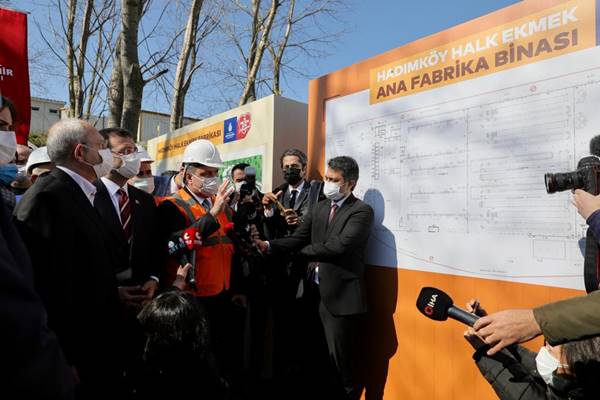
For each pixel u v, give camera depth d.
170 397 1.64
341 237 2.88
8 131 1.93
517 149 2.30
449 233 2.60
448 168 2.62
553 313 1.28
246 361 3.42
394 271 2.94
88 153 2.11
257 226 3.24
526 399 1.61
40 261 1.79
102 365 1.92
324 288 2.97
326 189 3.05
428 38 2.77
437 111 2.70
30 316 0.89
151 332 1.68
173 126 7.57
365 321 3.15
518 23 2.32
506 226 2.33
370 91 3.17
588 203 1.54
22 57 3.48
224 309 2.97
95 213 2.05
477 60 2.50
